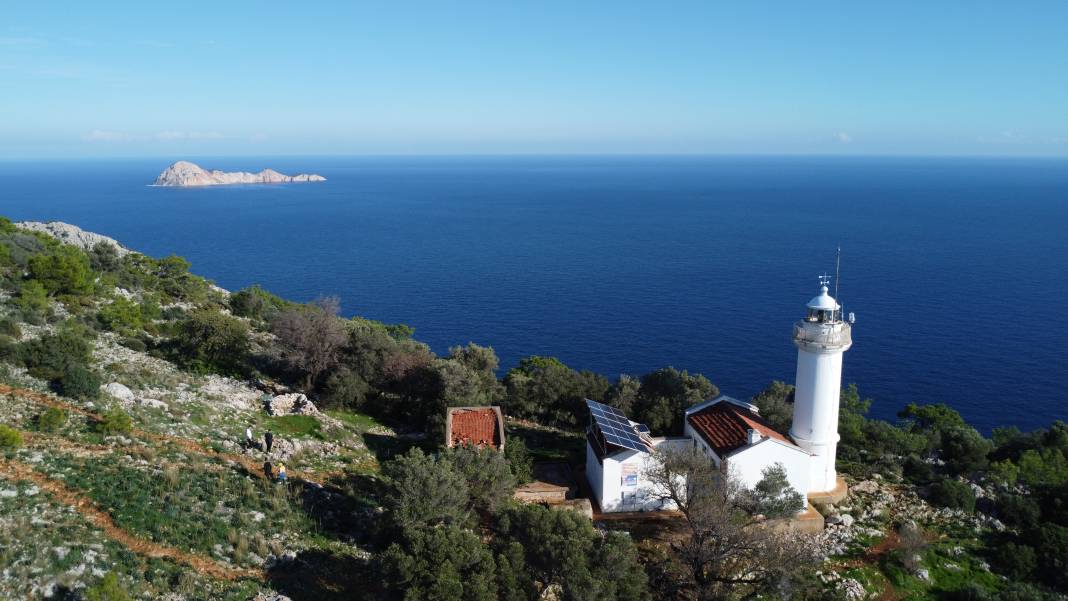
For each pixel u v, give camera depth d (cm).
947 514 3722
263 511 2706
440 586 2127
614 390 5341
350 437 4088
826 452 3825
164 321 5703
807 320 3797
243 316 6962
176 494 2573
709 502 2945
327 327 5072
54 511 2219
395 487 2756
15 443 2573
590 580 2244
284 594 2158
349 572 2467
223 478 2838
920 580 3177
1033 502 3691
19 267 5509
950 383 9556
